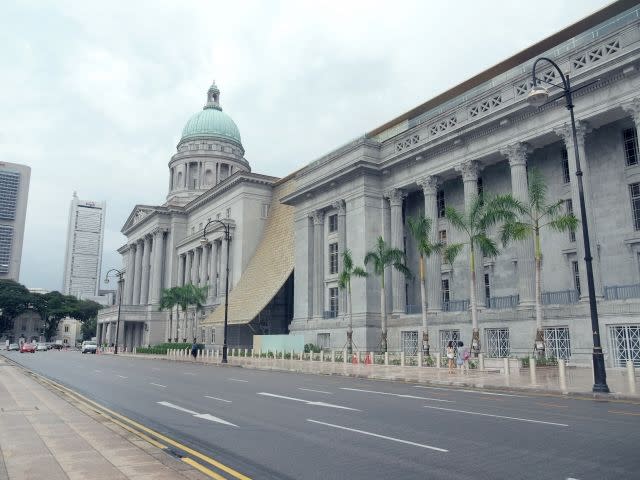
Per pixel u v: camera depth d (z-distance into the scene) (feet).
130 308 315.58
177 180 352.90
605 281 111.75
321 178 175.32
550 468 27.96
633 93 100.73
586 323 101.76
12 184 627.87
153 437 36.45
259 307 199.82
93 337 528.22
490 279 137.90
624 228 110.01
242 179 251.80
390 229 162.50
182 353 208.85
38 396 60.13
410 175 152.97
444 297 149.48
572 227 97.19
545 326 109.70
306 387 73.05
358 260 159.63
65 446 32.24
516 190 121.19
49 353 260.01
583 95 108.88
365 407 51.42
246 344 221.46
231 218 261.24
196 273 283.59
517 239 103.96
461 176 146.92
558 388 65.31
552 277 120.47
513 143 122.52
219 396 61.57
